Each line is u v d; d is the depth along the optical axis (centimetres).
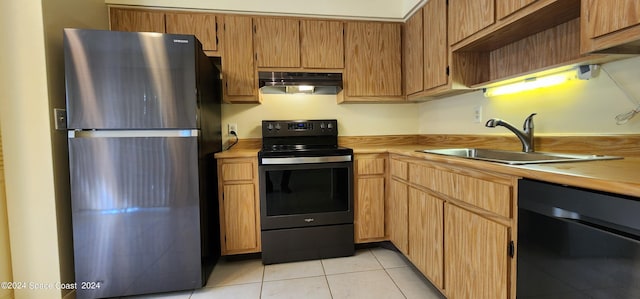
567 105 138
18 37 146
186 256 169
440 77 190
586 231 77
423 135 269
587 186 76
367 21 238
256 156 203
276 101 255
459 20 170
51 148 152
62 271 157
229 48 220
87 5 183
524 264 98
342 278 183
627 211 67
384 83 243
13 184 150
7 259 152
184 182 166
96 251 160
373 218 217
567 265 83
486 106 190
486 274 115
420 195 169
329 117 263
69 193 164
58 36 158
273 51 225
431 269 157
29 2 146
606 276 73
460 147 213
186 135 164
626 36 85
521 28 141
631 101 113
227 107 248
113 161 158
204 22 216
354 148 223
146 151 160
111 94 155
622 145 116
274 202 204
